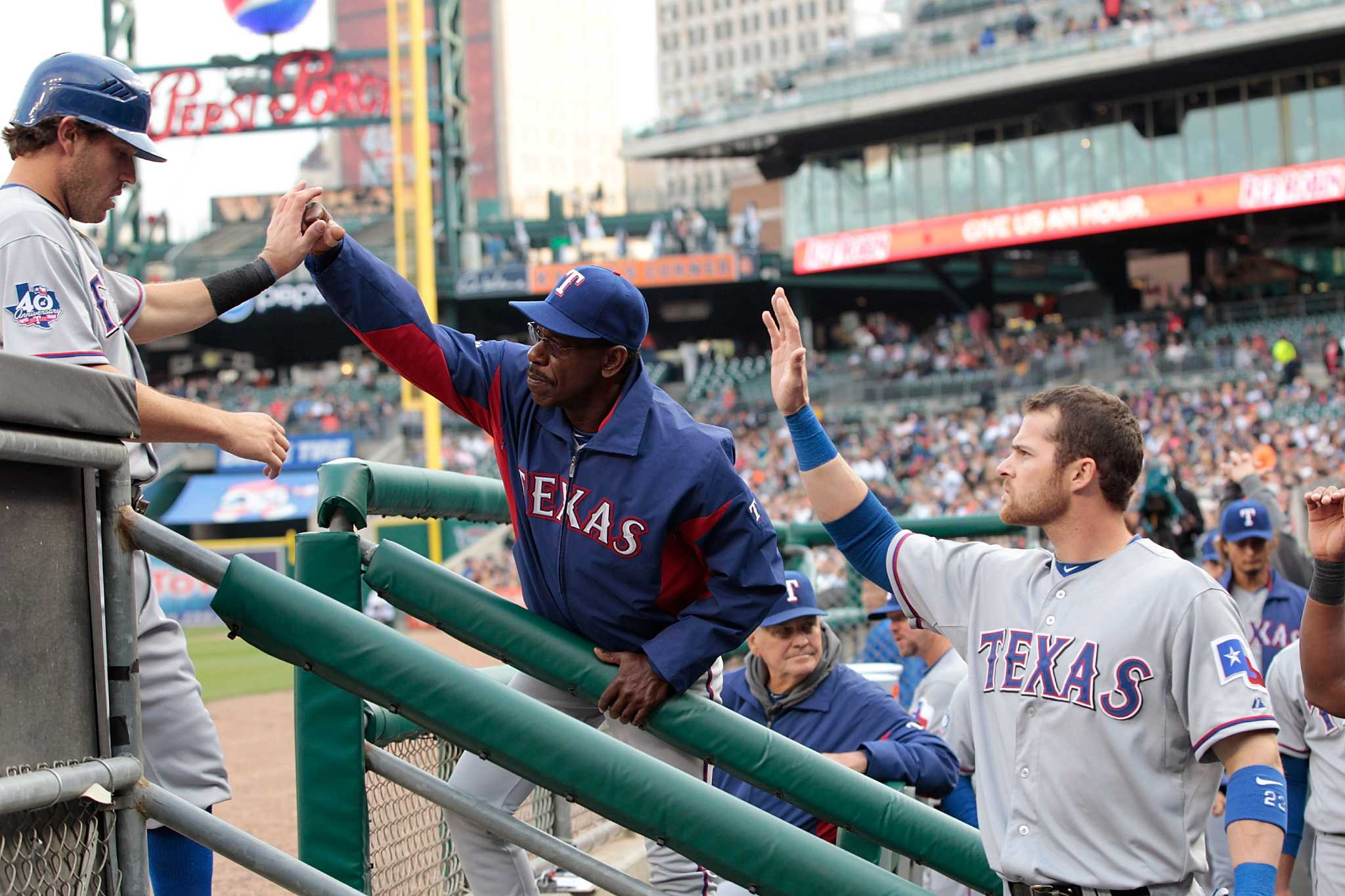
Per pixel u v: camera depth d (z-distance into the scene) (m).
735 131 38.22
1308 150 32.41
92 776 1.60
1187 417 29.67
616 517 2.40
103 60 2.54
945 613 2.62
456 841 2.75
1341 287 36.03
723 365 39.31
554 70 119.88
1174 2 34.16
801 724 3.85
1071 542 2.47
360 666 1.91
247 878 5.53
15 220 2.39
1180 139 33.75
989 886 2.54
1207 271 37.38
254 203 40.03
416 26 29.34
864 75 36.19
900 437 33.09
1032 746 2.40
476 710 1.92
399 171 31.98
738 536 2.39
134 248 39.12
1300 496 12.16
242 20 35.09
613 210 92.75
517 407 2.53
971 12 37.03
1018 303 42.50
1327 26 30.05
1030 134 35.53
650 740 2.82
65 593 1.63
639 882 2.28
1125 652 2.34
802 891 1.99
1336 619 2.81
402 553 2.36
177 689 2.64
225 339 43.34
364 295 2.50
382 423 36.75
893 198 37.62
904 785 3.60
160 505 34.06
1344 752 3.90
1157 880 2.31
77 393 1.59
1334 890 3.93
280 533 34.47
